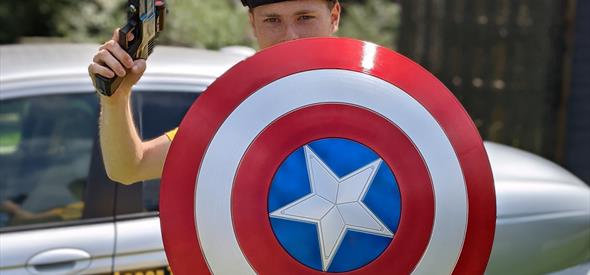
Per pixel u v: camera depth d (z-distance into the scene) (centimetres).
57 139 387
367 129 180
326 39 189
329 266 179
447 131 183
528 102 760
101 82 198
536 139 759
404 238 179
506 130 773
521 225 375
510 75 767
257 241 179
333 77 183
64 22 1263
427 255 179
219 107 184
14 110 382
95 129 387
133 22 200
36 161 386
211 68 405
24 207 379
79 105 389
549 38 744
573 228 386
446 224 180
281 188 179
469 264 183
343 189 179
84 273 362
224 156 181
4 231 372
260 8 228
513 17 761
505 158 426
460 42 797
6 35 1291
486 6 777
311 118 180
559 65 746
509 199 379
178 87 392
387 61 187
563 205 388
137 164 224
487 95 781
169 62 403
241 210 179
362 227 179
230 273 181
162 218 183
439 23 813
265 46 232
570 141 752
